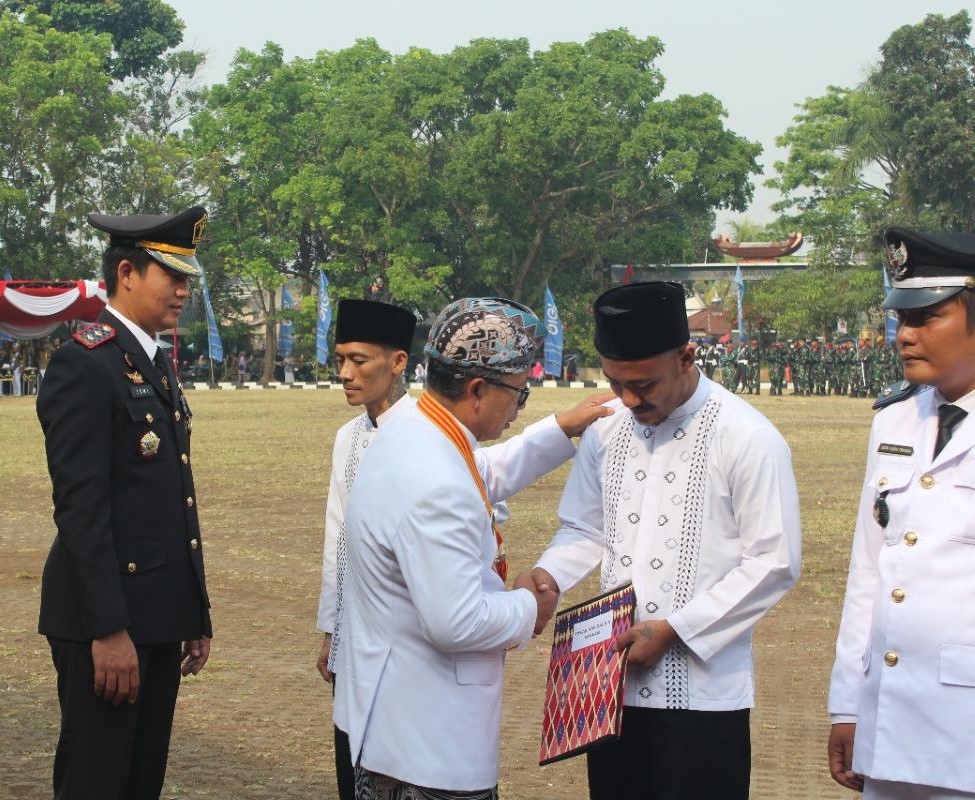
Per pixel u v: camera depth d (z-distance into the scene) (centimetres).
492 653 319
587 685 347
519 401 331
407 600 313
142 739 420
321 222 5262
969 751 311
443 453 315
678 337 346
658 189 5491
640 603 360
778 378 4588
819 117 5662
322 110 5625
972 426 320
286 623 851
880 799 330
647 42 5494
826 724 627
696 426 361
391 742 312
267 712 645
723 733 355
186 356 6119
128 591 404
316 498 1511
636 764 365
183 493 419
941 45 4872
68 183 5200
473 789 313
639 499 367
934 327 319
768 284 5562
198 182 5444
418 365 5516
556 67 5381
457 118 5703
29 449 2211
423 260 5384
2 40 5397
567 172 5241
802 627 838
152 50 6606
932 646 317
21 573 1027
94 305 3584
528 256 5538
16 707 648
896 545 328
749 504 351
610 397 396
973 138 4700
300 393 4697
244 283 6159
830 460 1967
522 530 1258
